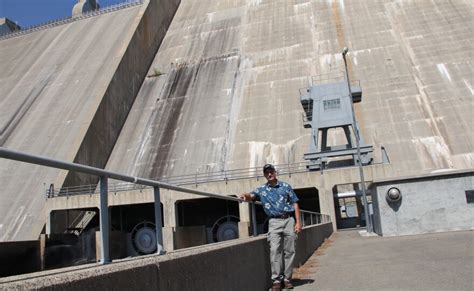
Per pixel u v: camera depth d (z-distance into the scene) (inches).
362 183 1282.0
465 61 2006.6
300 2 2753.4
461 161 1581.0
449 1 2393.0
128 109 2324.1
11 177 1899.6
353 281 374.0
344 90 1689.2
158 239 209.5
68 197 1604.3
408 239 770.2
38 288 106.7
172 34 2881.4
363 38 2330.2
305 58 2301.9
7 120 2324.1
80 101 2235.5
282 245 353.7
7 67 2896.2
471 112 1759.4
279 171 1713.8
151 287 163.8
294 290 346.9
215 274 235.9
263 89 2169.0
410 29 2295.8
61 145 1964.8
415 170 1585.9
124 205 1621.6
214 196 308.2
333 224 1466.5
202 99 2231.8
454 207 864.9
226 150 1881.2
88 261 227.5
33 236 1582.2
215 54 2541.8
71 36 2984.7
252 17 2755.9
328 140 1871.3
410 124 1786.4
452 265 412.2
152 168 1902.1
